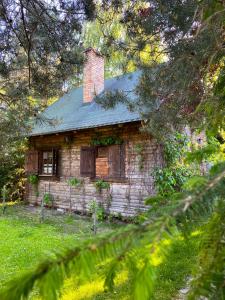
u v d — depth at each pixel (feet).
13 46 18.16
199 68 10.30
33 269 1.62
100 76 38.04
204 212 2.10
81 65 19.24
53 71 19.67
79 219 30.48
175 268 12.60
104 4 15.39
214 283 2.17
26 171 41.93
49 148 38.55
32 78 19.85
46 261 1.63
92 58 36.76
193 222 2.09
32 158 40.68
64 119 36.88
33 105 24.98
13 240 21.21
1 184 44.34
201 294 2.14
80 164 33.53
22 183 45.47
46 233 23.56
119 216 29.60
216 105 4.81
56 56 18.62
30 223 28.30
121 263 1.72
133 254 1.70
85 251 1.67
